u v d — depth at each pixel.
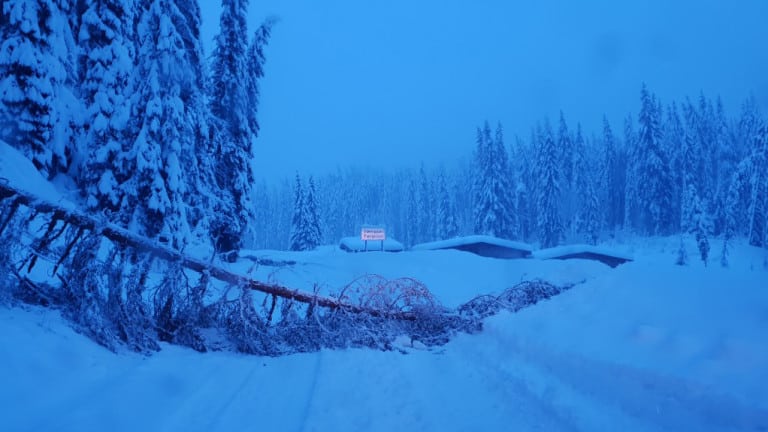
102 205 16.27
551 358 5.95
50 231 6.82
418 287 10.30
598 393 4.86
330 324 9.03
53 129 16.33
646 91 64.06
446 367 7.22
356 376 6.69
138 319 7.34
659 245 60.75
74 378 4.96
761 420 3.46
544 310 7.75
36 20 15.95
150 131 16.20
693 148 67.94
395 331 9.27
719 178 68.75
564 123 81.94
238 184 25.61
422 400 5.55
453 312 10.05
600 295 7.58
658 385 4.32
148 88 16.39
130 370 5.78
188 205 20.53
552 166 67.62
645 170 63.69
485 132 60.38
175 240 16.59
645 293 7.00
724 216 63.91
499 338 7.67
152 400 4.96
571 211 79.81
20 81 15.71
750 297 5.80
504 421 4.73
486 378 6.30
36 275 8.27
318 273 23.77
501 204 58.22
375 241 44.28
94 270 6.87
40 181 13.65
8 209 6.53
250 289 8.66
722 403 3.74
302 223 65.19
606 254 41.94
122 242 7.31
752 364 4.07
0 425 3.67
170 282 7.98
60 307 6.65
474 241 41.50
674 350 4.80
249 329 8.16
